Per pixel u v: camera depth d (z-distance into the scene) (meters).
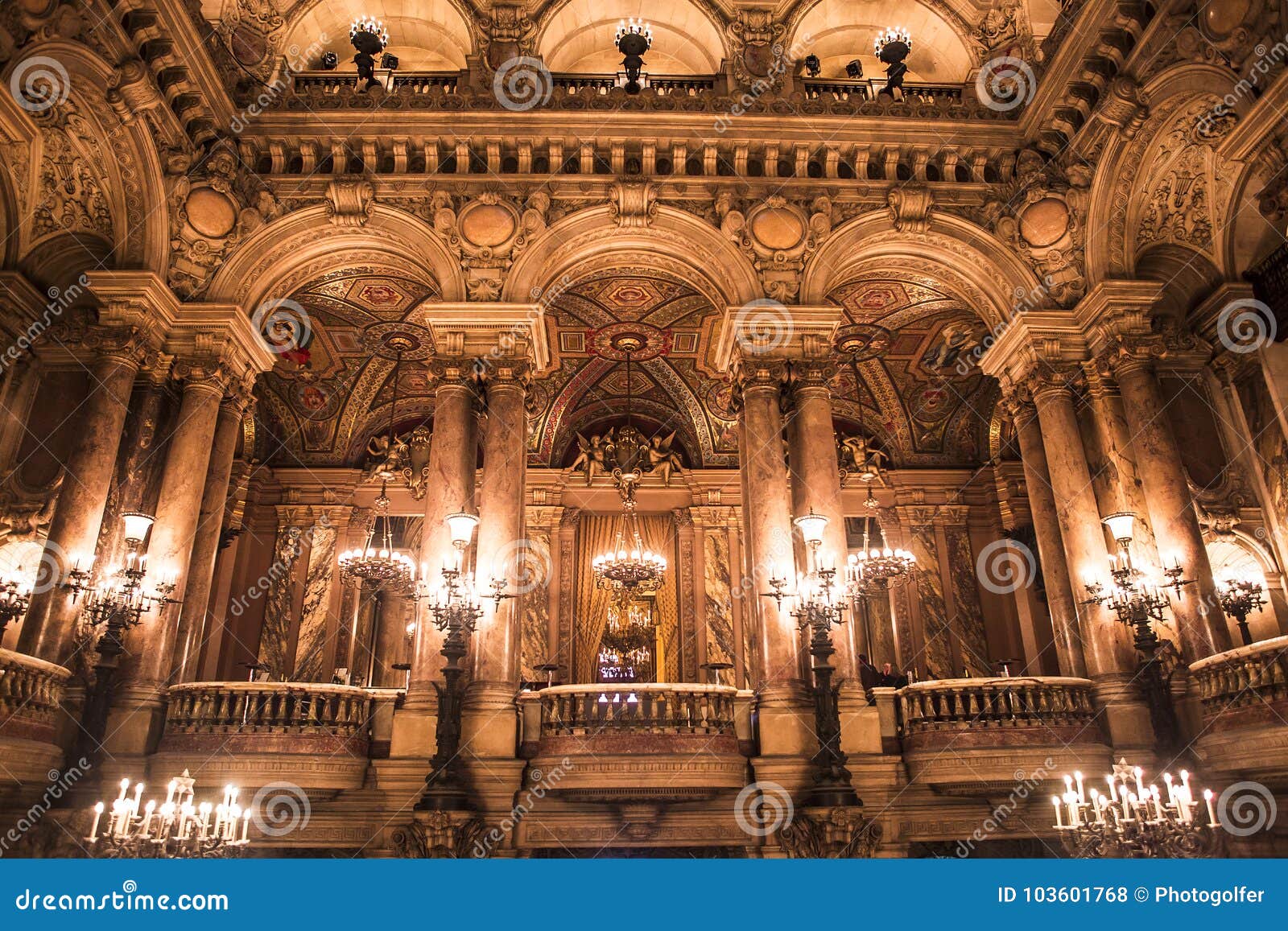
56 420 12.67
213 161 12.98
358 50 14.77
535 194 13.46
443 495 12.20
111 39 11.35
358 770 11.05
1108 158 12.78
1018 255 13.66
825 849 10.02
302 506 19.17
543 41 15.51
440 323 12.84
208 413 12.60
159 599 11.38
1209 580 11.65
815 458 12.48
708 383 19.50
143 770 10.69
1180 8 11.07
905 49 14.79
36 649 10.73
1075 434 12.90
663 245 13.65
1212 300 12.89
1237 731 10.21
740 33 14.94
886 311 16.72
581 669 19.06
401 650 19.58
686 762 10.76
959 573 19.58
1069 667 12.75
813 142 13.68
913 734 11.44
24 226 12.45
